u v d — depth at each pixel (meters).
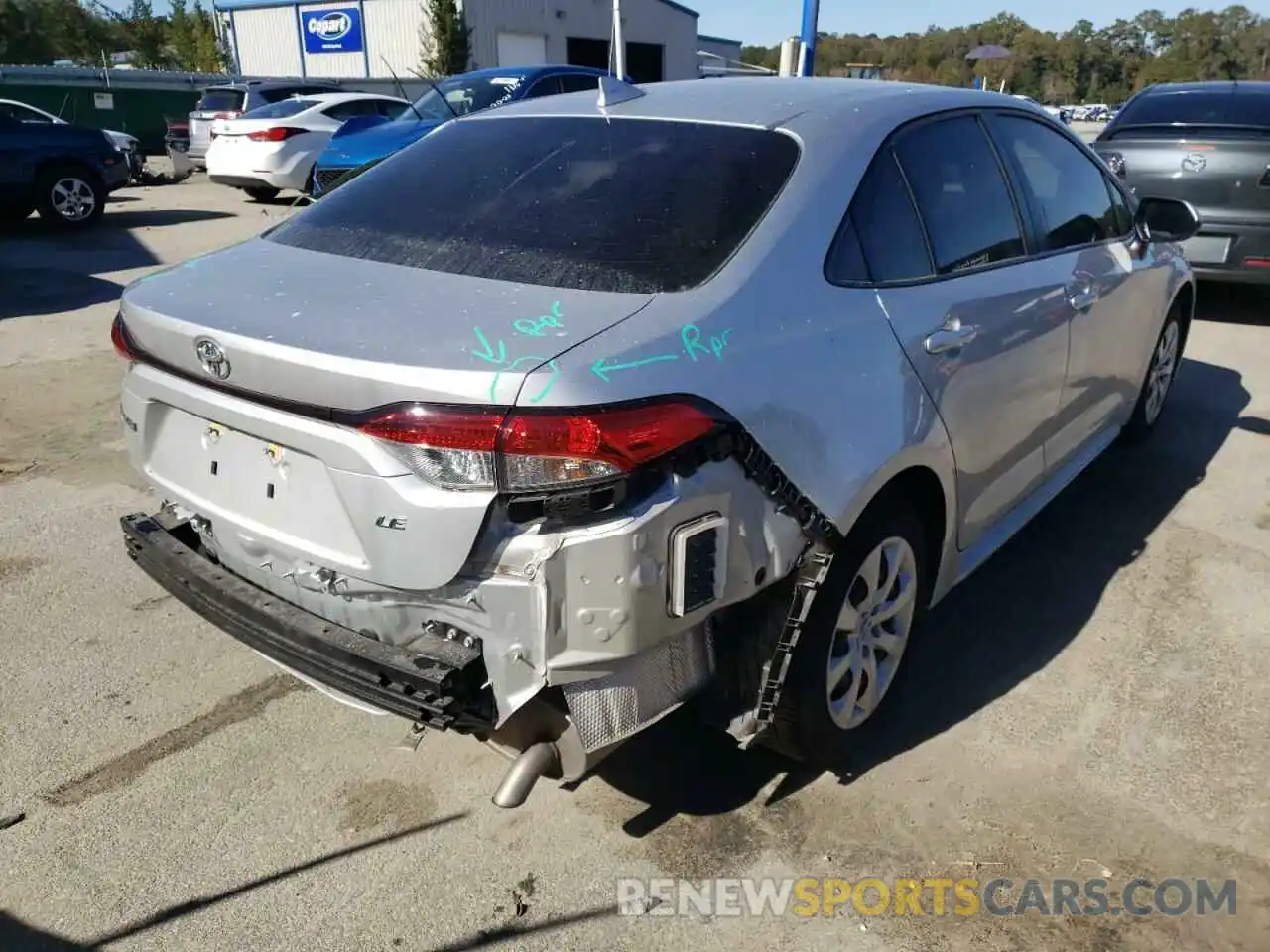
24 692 3.12
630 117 2.90
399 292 2.28
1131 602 3.70
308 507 2.19
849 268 2.55
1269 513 4.44
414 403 1.93
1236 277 7.23
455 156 2.98
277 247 2.74
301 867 2.47
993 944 2.27
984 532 3.29
